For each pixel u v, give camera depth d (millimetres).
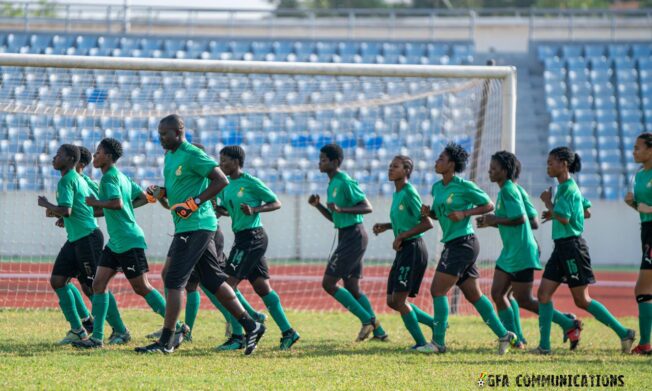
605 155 55156
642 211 20141
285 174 49375
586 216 23266
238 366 16812
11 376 14859
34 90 36969
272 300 20516
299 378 15562
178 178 18203
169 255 18859
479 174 30203
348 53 59938
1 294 30375
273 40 59906
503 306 20828
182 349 19453
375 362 17938
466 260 19688
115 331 20359
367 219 48375
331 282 22406
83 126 38906
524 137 56688
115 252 19453
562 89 58750
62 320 24422
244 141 48969
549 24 68562
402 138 51375
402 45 60688
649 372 17141
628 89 58812
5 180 40562
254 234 20594
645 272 20391
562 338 23859
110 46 57656
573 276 20234
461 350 20562
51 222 41219
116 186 18938
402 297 20359
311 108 40062
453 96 49594
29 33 57156
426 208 19797
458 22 68188
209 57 58250
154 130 39625
